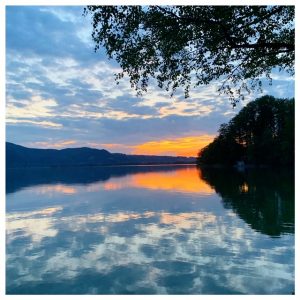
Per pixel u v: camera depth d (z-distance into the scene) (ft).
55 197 92.73
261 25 31.42
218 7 28.22
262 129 290.35
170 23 28.60
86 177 210.38
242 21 29.53
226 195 86.89
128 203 77.00
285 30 33.37
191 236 43.52
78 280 30.19
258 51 32.35
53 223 55.52
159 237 43.62
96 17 28.48
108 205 74.59
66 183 152.66
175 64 31.99
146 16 28.96
